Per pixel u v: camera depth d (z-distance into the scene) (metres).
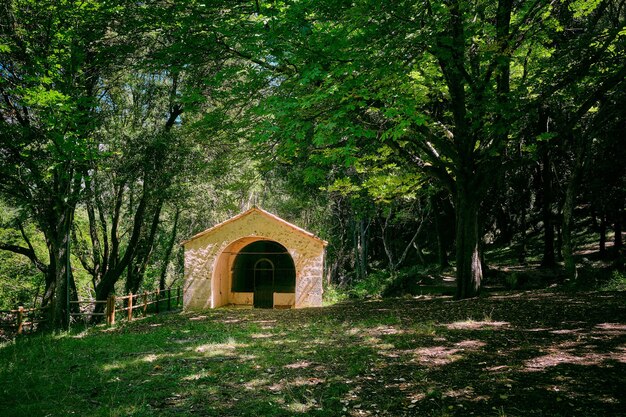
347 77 8.42
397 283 21.41
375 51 8.49
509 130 11.92
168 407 5.31
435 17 8.76
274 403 5.31
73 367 7.65
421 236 36.22
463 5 8.87
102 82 17.16
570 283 14.91
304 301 18.62
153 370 7.21
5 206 18.39
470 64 12.25
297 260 18.92
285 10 8.30
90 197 16.97
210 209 21.03
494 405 4.84
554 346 7.13
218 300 20.41
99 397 5.77
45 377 6.95
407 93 10.06
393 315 12.31
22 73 12.88
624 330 7.87
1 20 12.73
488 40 12.26
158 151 16.52
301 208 29.59
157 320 15.23
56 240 13.47
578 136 14.73
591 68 11.65
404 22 8.27
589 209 26.58
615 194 18.41
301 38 8.12
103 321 18.41
